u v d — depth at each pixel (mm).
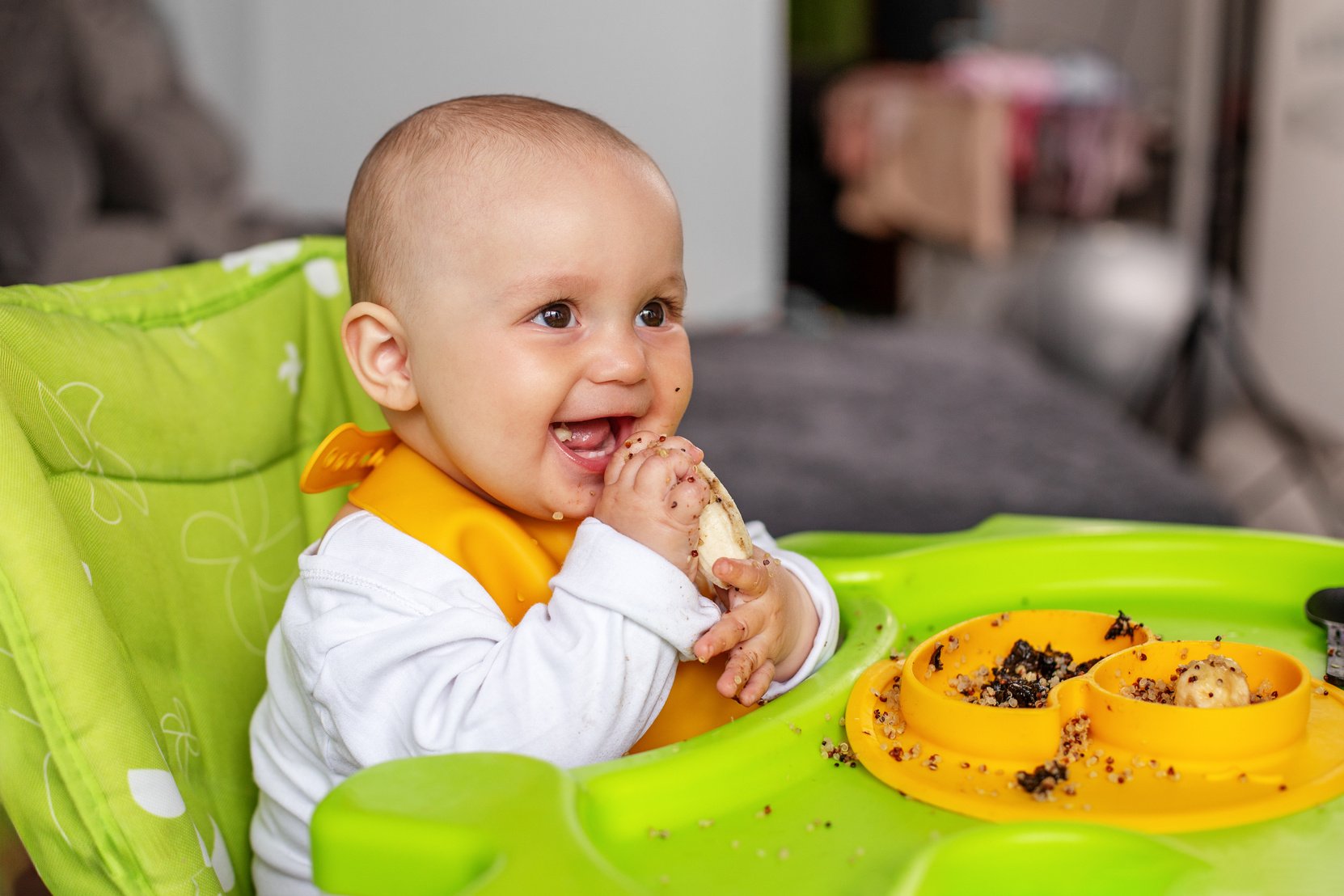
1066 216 3494
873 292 4012
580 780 538
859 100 3643
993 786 567
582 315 730
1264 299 2729
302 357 939
